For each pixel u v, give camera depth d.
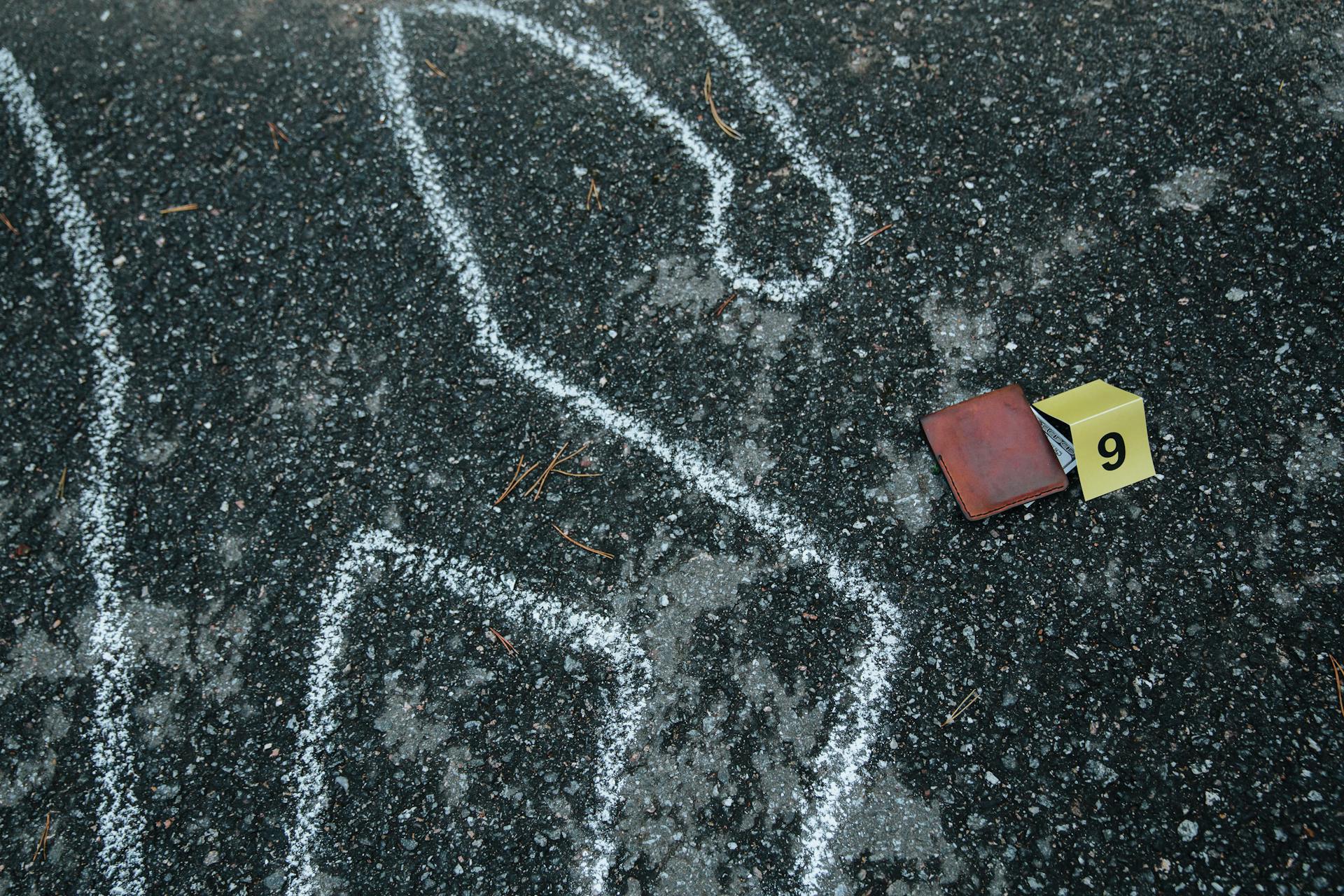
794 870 1.86
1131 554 1.99
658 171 2.47
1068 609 1.97
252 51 2.70
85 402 2.33
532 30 2.68
